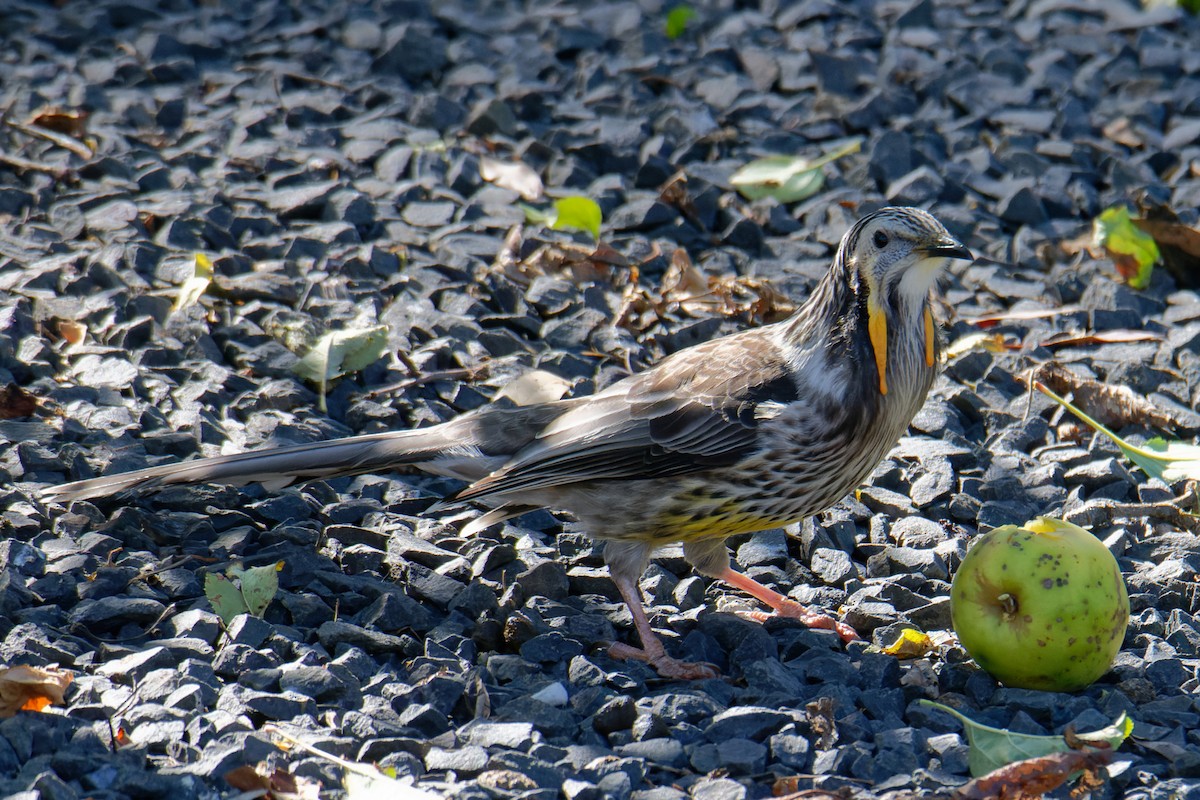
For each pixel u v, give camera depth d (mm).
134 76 17844
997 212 15742
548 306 13445
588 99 17781
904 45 19375
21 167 15164
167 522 9883
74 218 14219
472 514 10539
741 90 17953
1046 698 8242
